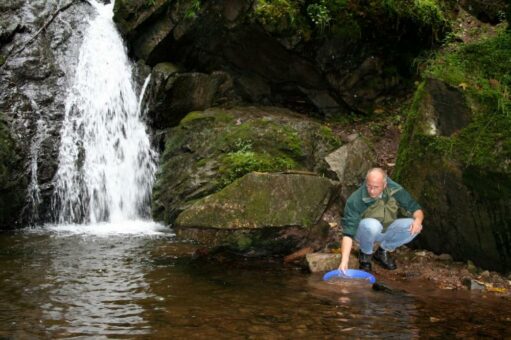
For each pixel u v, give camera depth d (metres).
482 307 4.64
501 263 5.60
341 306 4.59
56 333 3.90
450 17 9.27
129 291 4.91
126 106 9.30
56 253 6.25
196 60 9.45
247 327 4.07
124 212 8.78
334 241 6.53
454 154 5.74
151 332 3.95
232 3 8.52
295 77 9.24
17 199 7.80
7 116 8.11
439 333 4.03
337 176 7.43
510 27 6.99
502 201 5.36
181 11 8.97
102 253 6.30
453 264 5.94
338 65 8.91
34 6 9.53
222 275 5.52
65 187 8.31
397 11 8.55
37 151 8.16
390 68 9.20
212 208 5.99
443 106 6.04
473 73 6.27
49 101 8.62
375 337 3.93
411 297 4.89
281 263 6.06
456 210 5.80
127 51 9.69
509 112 5.63
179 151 8.45
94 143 8.82
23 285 5.02
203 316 4.30
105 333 3.92
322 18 8.34
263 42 8.73
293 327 4.09
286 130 8.13
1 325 4.04
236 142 7.99
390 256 5.98
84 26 9.70
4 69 8.57
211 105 9.30
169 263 5.93
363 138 8.33
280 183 6.07
